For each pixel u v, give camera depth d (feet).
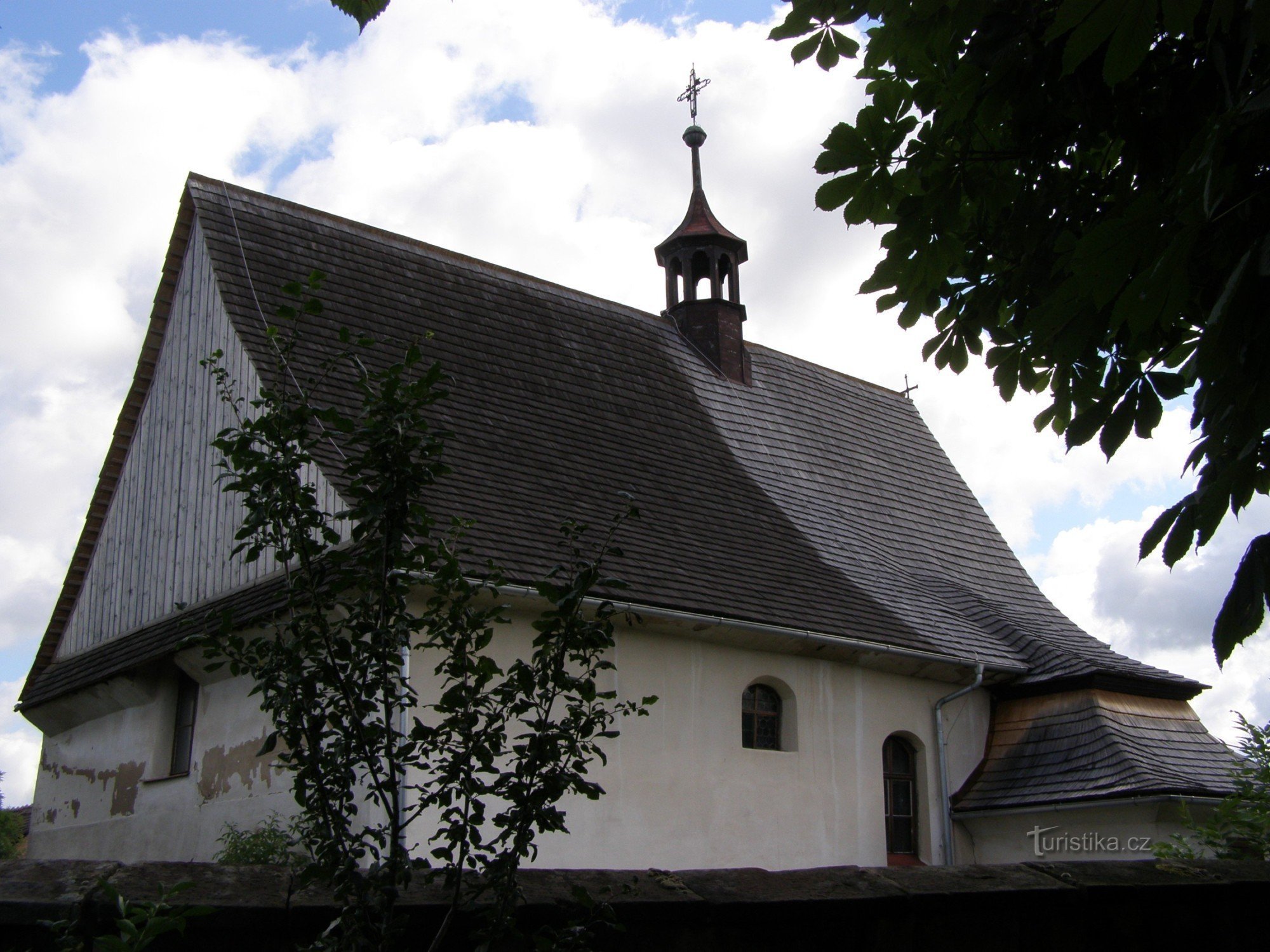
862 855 51.96
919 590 63.98
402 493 13.65
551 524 47.96
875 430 79.56
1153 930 18.11
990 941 16.66
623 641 46.09
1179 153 18.28
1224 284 14.14
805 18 19.97
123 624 55.57
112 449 58.95
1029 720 59.21
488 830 37.81
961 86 18.40
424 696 37.73
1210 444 15.10
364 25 14.28
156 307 57.26
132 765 50.49
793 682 51.60
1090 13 11.66
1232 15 12.59
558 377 60.90
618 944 14.15
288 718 12.91
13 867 12.09
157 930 10.43
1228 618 14.60
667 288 75.92
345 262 57.72
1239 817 25.94
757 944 15.06
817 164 20.49
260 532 14.43
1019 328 21.52
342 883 11.96
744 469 64.80
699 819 46.44
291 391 46.70
